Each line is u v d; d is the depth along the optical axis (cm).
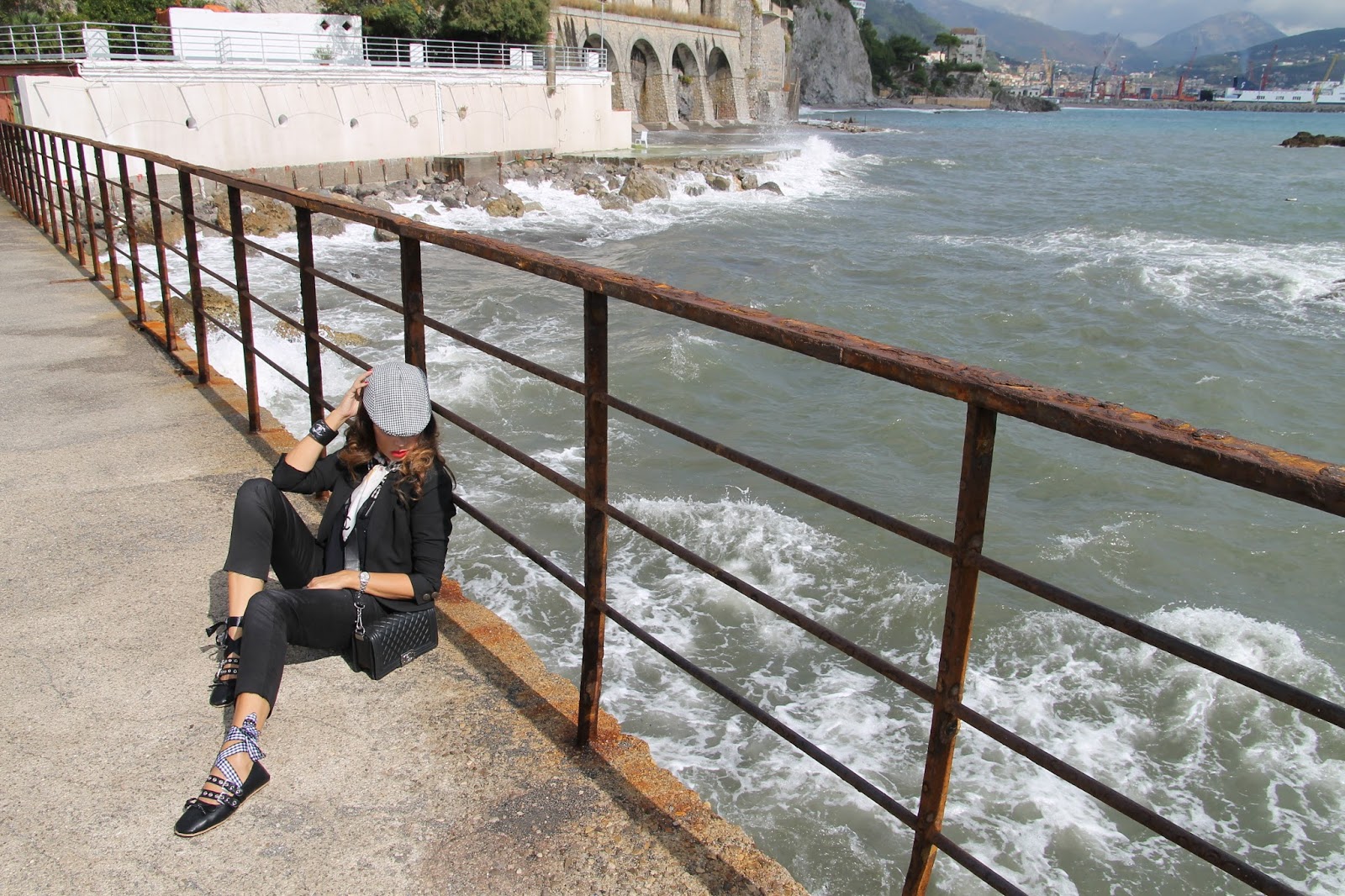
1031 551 915
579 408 1194
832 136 8075
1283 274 2350
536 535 829
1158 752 613
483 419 1130
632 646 670
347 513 313
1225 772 597
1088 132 10906
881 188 4559
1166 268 2441
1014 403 158
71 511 463
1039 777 579
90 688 324
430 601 323
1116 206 3831
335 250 2541
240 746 265
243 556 297
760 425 1240
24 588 391
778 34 9694
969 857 192
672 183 3934
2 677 331
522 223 3284
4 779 279
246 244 520
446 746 295
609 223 3331
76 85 2772
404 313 354
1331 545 941
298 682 327
